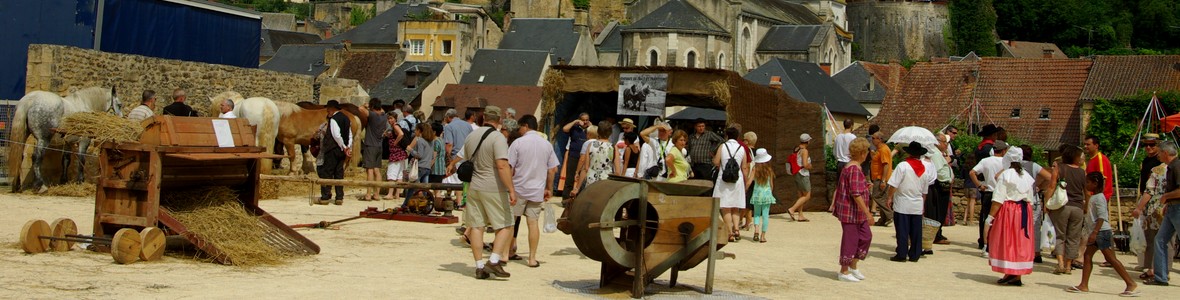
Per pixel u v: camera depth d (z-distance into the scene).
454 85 56.91
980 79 58.94
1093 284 13.84
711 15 101.94
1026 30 138.38
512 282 11.63
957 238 19.28
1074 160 14.67
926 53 136.25
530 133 12.87
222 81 27.95
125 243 11.55
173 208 12.37
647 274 11.04
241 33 32.41
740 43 101.31
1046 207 14.82
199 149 12.36
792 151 23.70
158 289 10.09
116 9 27.19
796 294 11.82
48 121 19.78
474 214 11.83
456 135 18.95
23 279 10.27
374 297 10.20
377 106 21.47
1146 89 53.47
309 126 24.92
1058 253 14.67
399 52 78.75
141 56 25.14
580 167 17.52
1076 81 56.50
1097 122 52.66
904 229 15.33
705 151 17.50
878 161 20.89
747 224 18.97
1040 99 56.50
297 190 22.36
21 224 15.13
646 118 24.52
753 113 22.42
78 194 19.73
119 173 12.32
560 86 22.36
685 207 11.22
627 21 111.06
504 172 11.62
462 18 92.25
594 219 10.60
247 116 23.02
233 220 12.49
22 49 25.80
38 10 26.00
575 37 94.44
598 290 11.30
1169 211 13.67
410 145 19.92
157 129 12.25
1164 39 136.75
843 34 116.88
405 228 16.41
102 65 23.92
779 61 66.56
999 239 13.41
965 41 136.38
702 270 13.39
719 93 21.03
